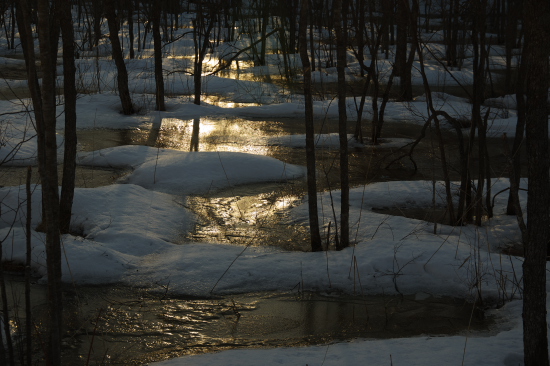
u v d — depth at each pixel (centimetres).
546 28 321
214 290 562
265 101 1745
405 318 518
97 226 681
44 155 296
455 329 495
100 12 2558
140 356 447
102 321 503
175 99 1678
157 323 502
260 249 658
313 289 571
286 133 1333
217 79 2034
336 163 1076
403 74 1747
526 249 346
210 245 661
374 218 745
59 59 2475
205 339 477
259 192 884
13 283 573
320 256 625
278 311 529
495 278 567
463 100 1773
